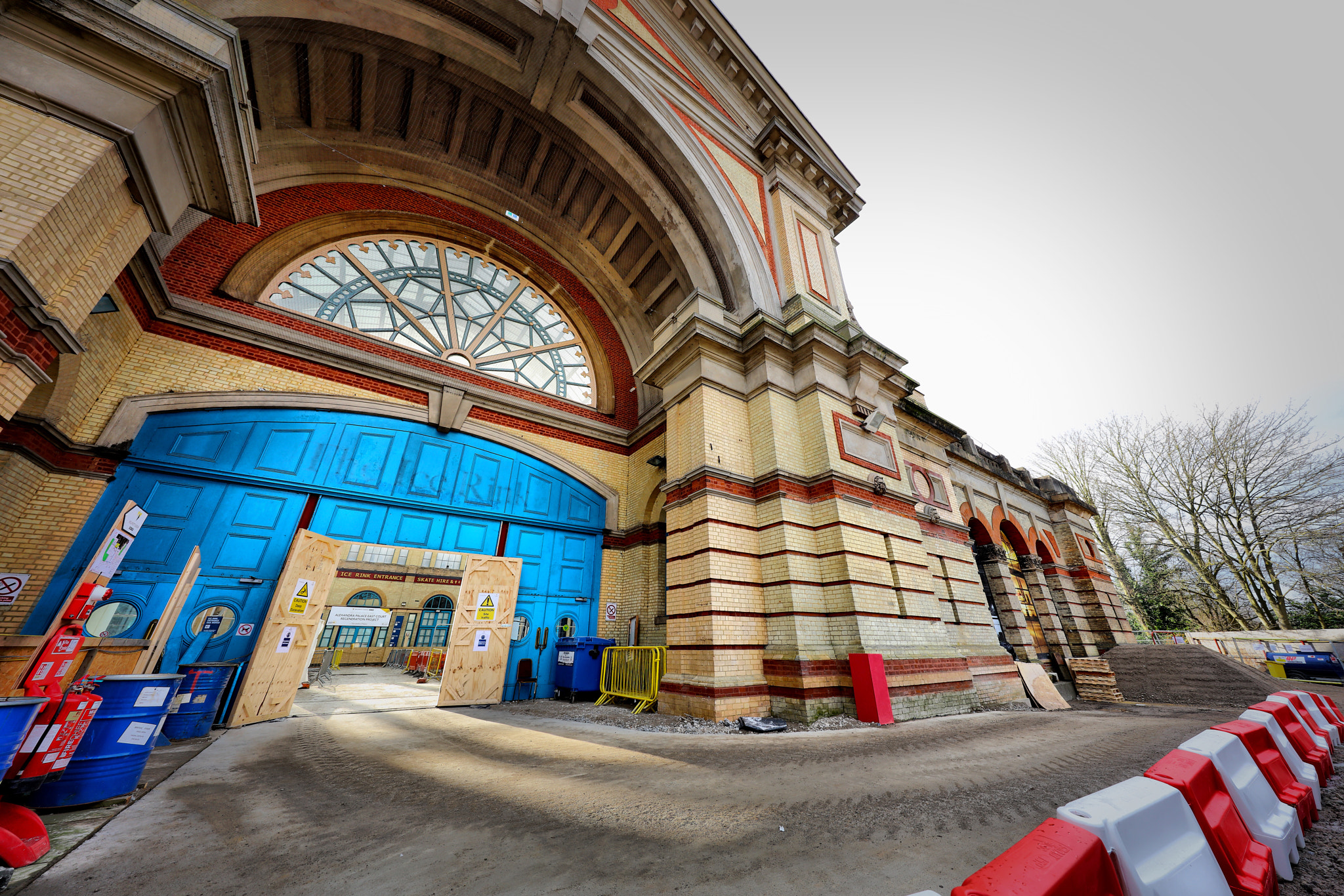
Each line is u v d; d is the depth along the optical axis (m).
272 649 7.61
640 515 12.99
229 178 5.61
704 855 2.51
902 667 8.17
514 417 12.54
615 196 13.23
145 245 7.53
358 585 25.09
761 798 3.52
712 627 7.84
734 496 9.05
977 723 7.51
